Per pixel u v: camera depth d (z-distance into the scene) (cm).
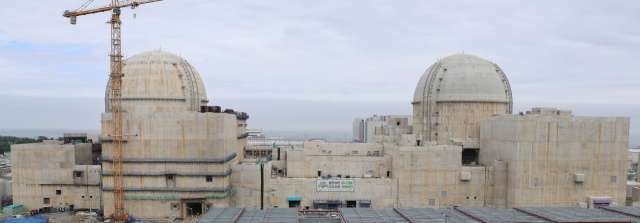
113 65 8744
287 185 9119
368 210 6331
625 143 8831
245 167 9081
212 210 6028
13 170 9162
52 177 9162
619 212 6200
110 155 8500
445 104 10850
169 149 8444
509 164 8925
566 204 8788
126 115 8438
